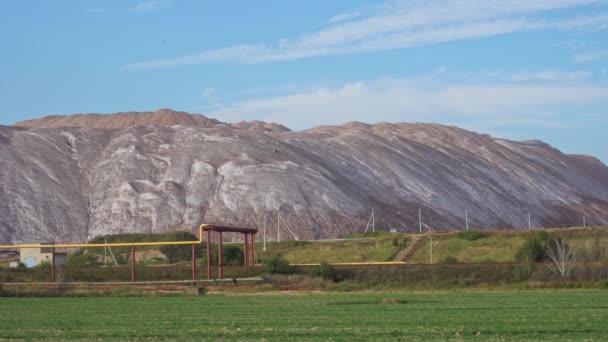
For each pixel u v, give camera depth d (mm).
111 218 170750
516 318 38062
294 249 105000
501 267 70562
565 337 29984
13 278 78750
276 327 34875
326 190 184250
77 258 112375
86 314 44438
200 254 111125
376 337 30344
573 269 68062
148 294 62969
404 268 72312
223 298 58062
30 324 38062
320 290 65375
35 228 163625
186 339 30562
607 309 43688
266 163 192125
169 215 170250
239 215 169875
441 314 41062
